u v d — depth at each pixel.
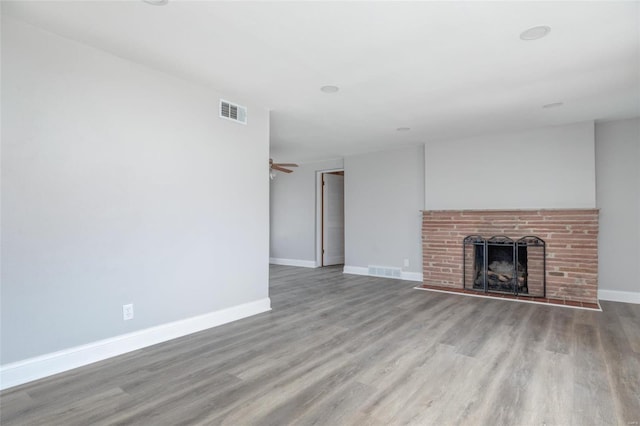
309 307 4.25
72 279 2.53
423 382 2.31
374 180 6.55
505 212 4.95
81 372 2.45
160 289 3.06
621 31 2.40
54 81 2.45
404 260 6.19
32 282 2.35
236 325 3.54
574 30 2.39
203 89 3.44
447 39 2.52
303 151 6.58
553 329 3.38
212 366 2.56
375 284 5.69
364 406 2.03
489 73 3.11
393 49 2.67
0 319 2.22
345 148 6.29
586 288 4.40
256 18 2.25
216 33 2.44
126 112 2.84
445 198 5.61
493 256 5.07
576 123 4.64
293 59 2.84
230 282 3.68
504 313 3.95
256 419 1.90
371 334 3.26
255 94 3.63
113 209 2.76
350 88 3.47
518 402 2.06
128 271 2.84
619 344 2.97
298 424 1.85
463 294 4.91
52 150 2.44
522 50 2.68
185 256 3.26
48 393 2.16
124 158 2.83
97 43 2.58
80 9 2.14
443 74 3.13
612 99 3.75
